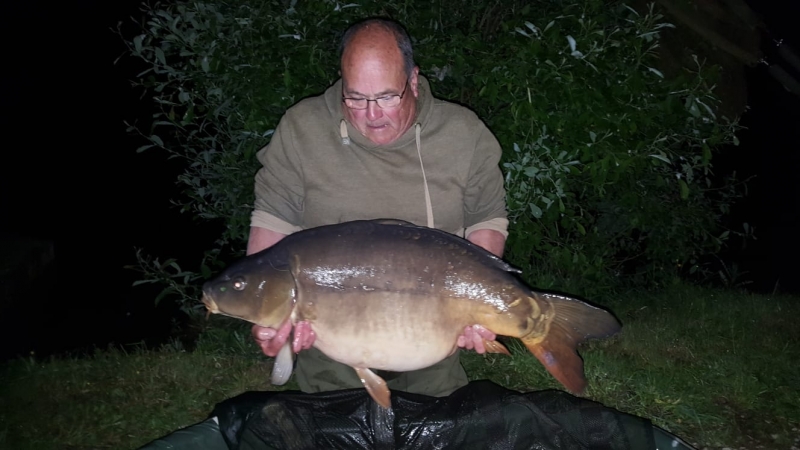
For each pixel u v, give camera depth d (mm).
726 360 1851
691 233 2475
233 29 1923
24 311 2514
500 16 2195
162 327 2311
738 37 2547
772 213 3744
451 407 1307
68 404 1600
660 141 1910
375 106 1196
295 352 1156
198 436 1242
